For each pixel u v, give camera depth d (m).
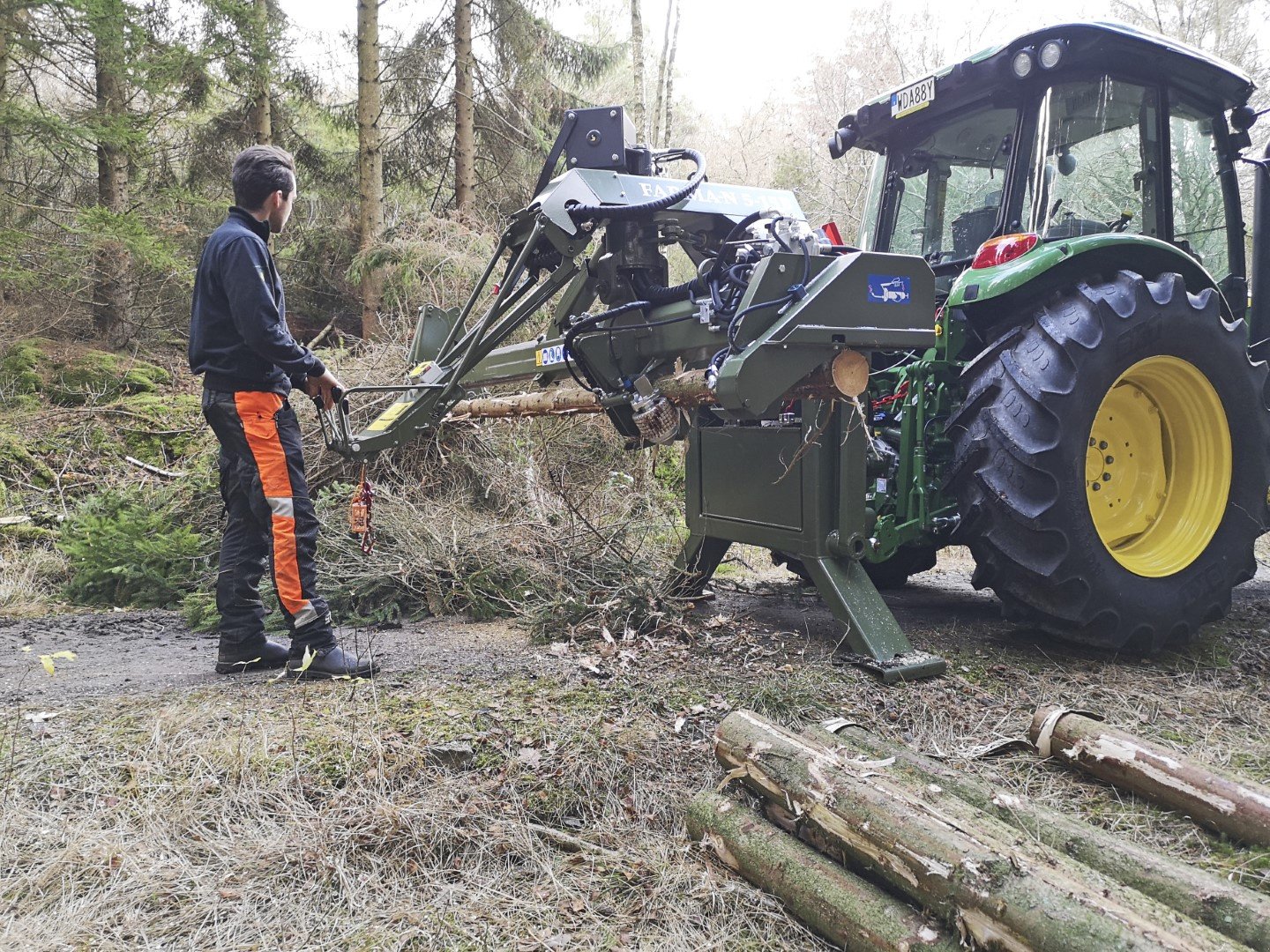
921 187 3.82
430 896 1.67
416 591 3.73
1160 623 3.05
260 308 2.51
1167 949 1.25
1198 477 3.29
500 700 2.44
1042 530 2.85
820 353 2.48
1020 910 1.36
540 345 3.24
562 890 1.70
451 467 5.07
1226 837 1.93
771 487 3.19
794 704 2.51
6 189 8.46
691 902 1.68
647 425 2.82
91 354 7.77
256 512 2.68
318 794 1.94
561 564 3.59
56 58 8.36
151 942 1.50
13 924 1.51
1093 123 3.37
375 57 9.25
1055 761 2.28
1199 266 3.38
